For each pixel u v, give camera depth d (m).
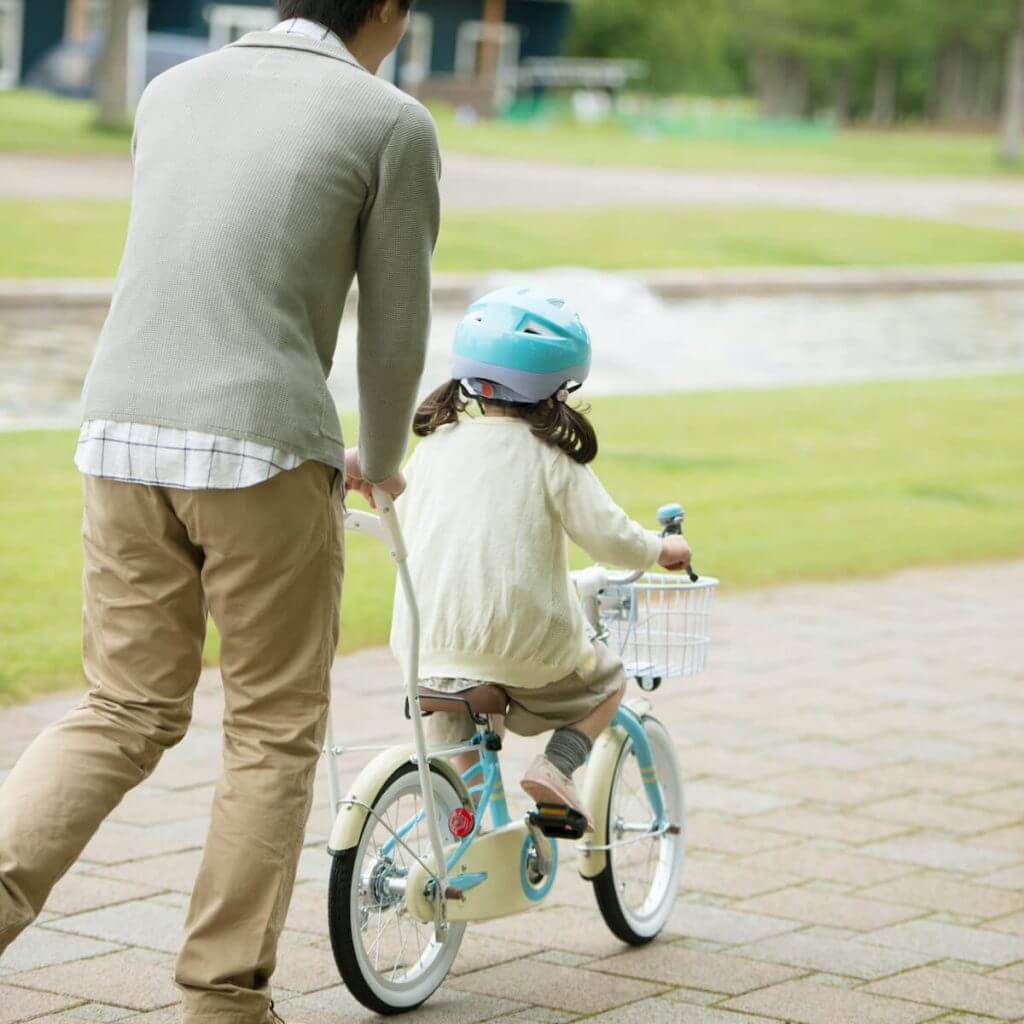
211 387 9.51
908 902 14.52
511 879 12.20
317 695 10.21
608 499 11.94
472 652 11.69
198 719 18.70
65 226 66.19
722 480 34.50
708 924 13.88
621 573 13.13
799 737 19.64
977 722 20.70
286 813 10.04
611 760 13.17
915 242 90.00
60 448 32.62
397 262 9.90
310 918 13.48
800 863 15.45
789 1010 12.02
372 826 11.42
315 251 9.70
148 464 9.58
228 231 9.59
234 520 9.65
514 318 11.70
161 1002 11.55
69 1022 11.16
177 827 15.38
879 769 18.55
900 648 24.30
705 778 17.89
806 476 35.91
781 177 134.00
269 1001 10.06
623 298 62.34
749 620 25.36
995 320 69.19
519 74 181.88
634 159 137.88
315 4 10.12
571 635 11.92
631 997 12.22
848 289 75.88
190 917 10.05
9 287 52.31
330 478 10.00
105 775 9.82
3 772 16.38
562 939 13.45
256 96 9.86
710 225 88.25
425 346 10.12
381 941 12.68
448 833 12.02
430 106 170.88
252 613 9.91
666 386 48.34
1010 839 16.38
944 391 49.88
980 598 27.81
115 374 9.72
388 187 9.80
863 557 29.53
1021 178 160.38
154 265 9.70
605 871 13.05
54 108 124.50
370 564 26.27
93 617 10.13
